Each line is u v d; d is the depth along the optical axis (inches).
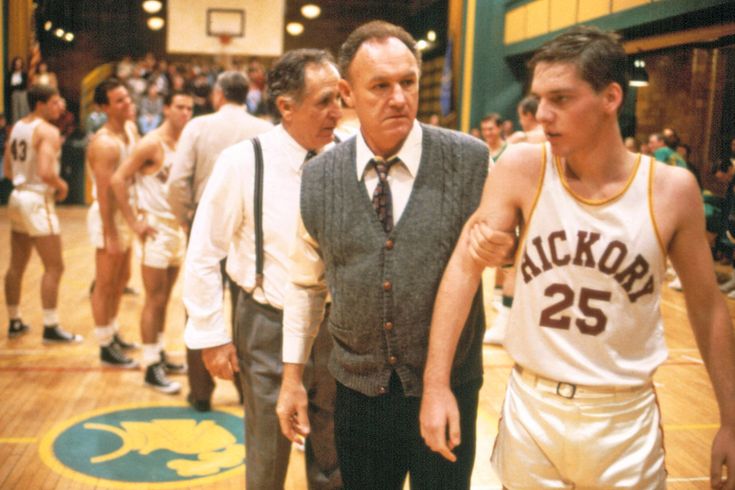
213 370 93.0
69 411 161.2
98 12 771.4
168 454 140.1
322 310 80.0
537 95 59.4
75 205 596.7
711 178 272.5
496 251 62.7
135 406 164.9
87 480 128.6
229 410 163.6
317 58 93.5
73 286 295.9
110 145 177.0
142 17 783.1
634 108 293.1
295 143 94.5
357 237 69.6
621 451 60.9
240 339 94.7
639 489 61.3
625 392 60.9
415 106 69.0
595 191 59.9
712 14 277.0
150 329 176.2
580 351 60.7
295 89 92.0
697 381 194.2
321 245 72.9
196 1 676.1
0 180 554.3
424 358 70.1
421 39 727.1
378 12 831.7
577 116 57.5
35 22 620.7
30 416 157.6
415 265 68.8
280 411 79.1
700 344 63.1
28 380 180.4
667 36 301.0
